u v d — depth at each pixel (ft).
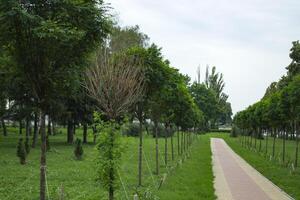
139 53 55.72
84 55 31.55
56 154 100.37
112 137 34.47
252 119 150.41
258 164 100.63
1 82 97.25
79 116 137.90
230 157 121.39
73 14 28.91
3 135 178.81
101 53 41.68
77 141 89.45
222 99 363.97
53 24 26.71
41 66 29.27
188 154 117.08
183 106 89.76
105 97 40.91
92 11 29.35
